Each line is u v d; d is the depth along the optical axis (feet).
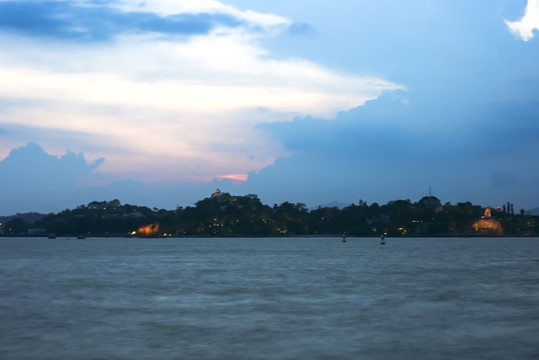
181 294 213.05
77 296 207.00
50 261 460.14
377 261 443.73
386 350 117.19
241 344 123.13
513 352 114.83
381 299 196.65
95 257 536.83
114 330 138.41
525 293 214.07
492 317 157.38
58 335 132.16
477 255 552.82
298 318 156.25
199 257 531.91
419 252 639.76
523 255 549.95
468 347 119.44
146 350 117.39
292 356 112.57
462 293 214.28
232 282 260.83
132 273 320.29
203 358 111.14
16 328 140.56
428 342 124.57
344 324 146.72
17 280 274.77
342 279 275.59
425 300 193.98
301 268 359.87
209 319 154.71
